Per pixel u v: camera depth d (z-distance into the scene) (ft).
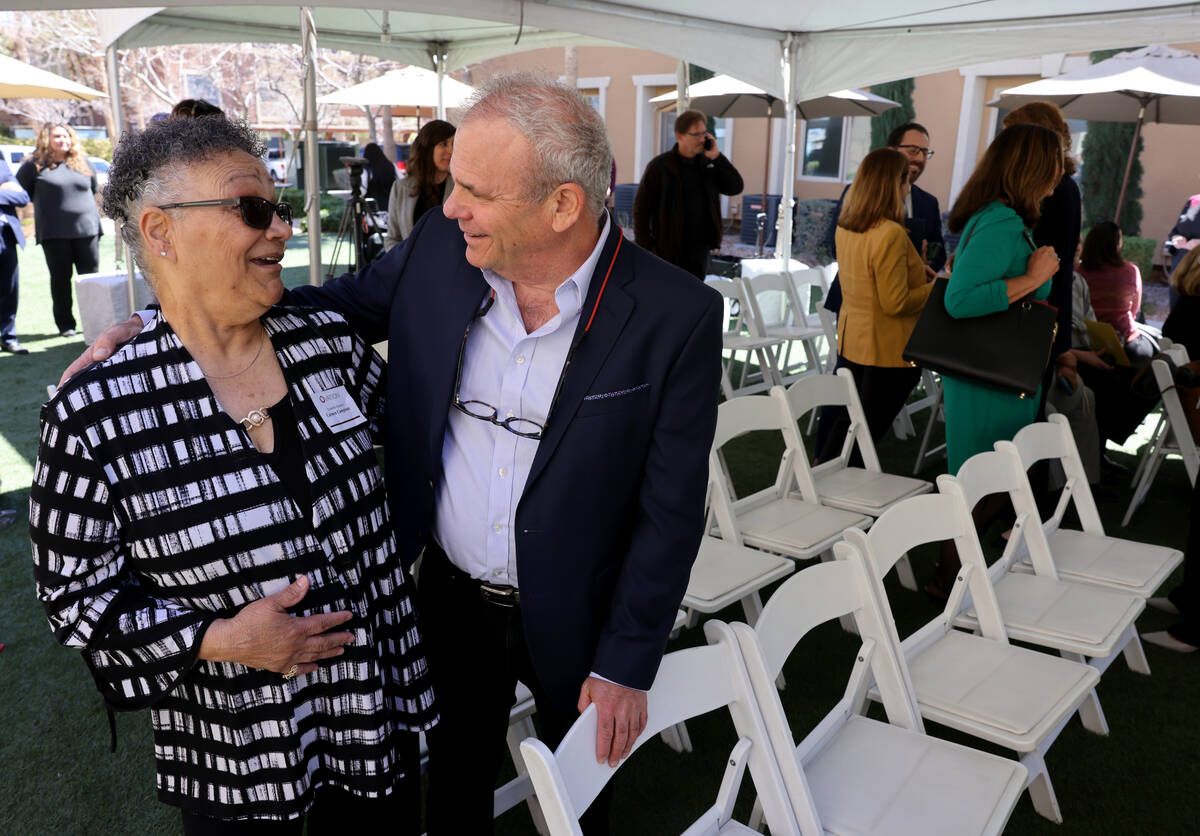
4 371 20.24
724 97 33.17
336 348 4.65
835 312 17.44
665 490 4.57
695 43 17.03
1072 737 8.62
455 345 4.76
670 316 4.49
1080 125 39.14
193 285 3.83
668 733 8.28
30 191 23.11
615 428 4.51
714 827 5.29
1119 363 14.10
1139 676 9.69
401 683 4.67
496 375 4.75
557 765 4.17
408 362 4.93
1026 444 9.48
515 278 4.49
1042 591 8.68
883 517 7.20
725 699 5.30
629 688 4.53
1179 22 14.25
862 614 6.68
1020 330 9.70
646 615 4.58
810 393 11.16
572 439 4.52
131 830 7.20
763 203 42.22
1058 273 11.19
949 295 9.78
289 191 51.49
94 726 8.50
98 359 3.90
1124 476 15.53
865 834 5.38
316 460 4.15
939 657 7.43
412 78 31.17
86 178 23.47
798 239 40.60
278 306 4.50
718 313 4.60
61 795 7.57
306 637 3.96
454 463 4.93
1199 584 9.99
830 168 45.62
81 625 3.74
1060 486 11.89
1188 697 9.31
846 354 13.05
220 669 3.96
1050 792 7.34
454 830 5.73
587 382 4.50
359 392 5.04
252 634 3.80
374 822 4.82
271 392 4.14
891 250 11.93
